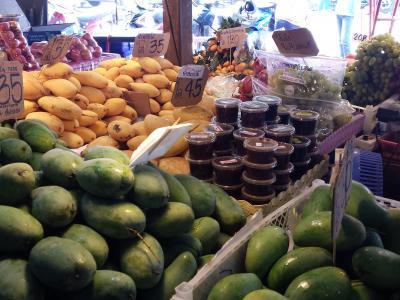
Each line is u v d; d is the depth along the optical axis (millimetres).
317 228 1019
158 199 931
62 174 897
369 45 2426
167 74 2395
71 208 844
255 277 945
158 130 1054
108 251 877
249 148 1361
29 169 867
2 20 2953
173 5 2559
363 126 2256
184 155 1664
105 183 852
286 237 1050
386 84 2412
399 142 2033
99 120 2025
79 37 3166
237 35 2918
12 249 792
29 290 751
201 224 1096
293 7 5113
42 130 1130
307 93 1937
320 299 872
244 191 1415
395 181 2004
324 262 964
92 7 5477
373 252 941
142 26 5293
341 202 914
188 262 970
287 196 1409
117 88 2154
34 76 1924
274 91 2020
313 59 2023
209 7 5605
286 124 1766
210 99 1955
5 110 1256
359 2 4707
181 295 869
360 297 914
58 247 771
